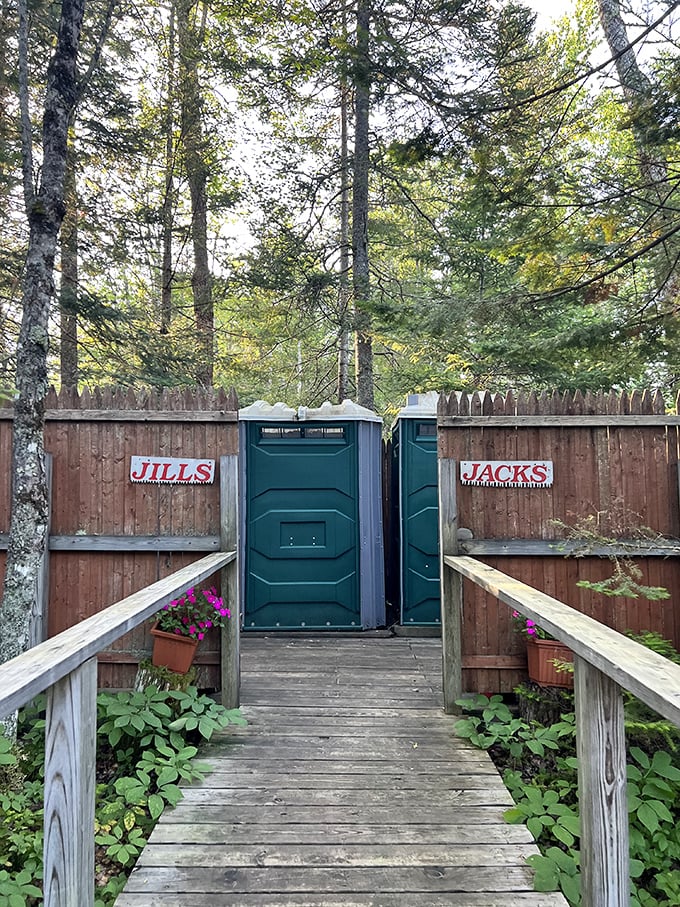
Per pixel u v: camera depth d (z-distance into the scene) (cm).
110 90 700
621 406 364
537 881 199
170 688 332
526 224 466
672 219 429
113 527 369
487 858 213
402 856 214
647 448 362
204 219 916
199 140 889
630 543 347
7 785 270
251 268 910
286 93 869
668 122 375
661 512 359
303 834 228
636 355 460
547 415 363
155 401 373
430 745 304
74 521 368
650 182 421
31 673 123
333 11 680
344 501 535
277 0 614
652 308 450
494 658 355
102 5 520
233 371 1092
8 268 605
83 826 145
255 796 255
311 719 337
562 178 438
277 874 204
